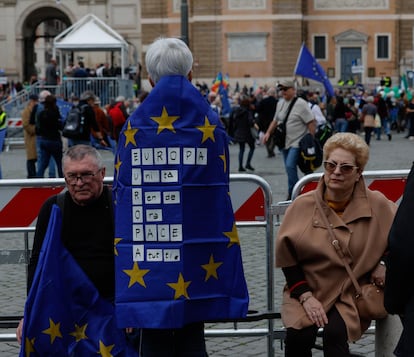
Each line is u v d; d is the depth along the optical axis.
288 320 6.32
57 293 5.90
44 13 83.00
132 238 5.69
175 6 73.56
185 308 5.63
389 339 6.38
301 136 16.50
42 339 5.86
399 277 4.92
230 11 71.69
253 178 7.92
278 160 30.08
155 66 5.71
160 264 5.64
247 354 8.09
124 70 42.34
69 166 6.21
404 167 26.38
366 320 6.39
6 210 8.05
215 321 6.10
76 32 42.56
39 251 6.34
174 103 5.63
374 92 58.59
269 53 71.75
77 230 6.31
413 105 44.59
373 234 6.36
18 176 25.59
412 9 73.12
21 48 80.81
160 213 5.64
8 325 7.45
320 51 73.50
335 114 40.47
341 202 6.46
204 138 5.64
